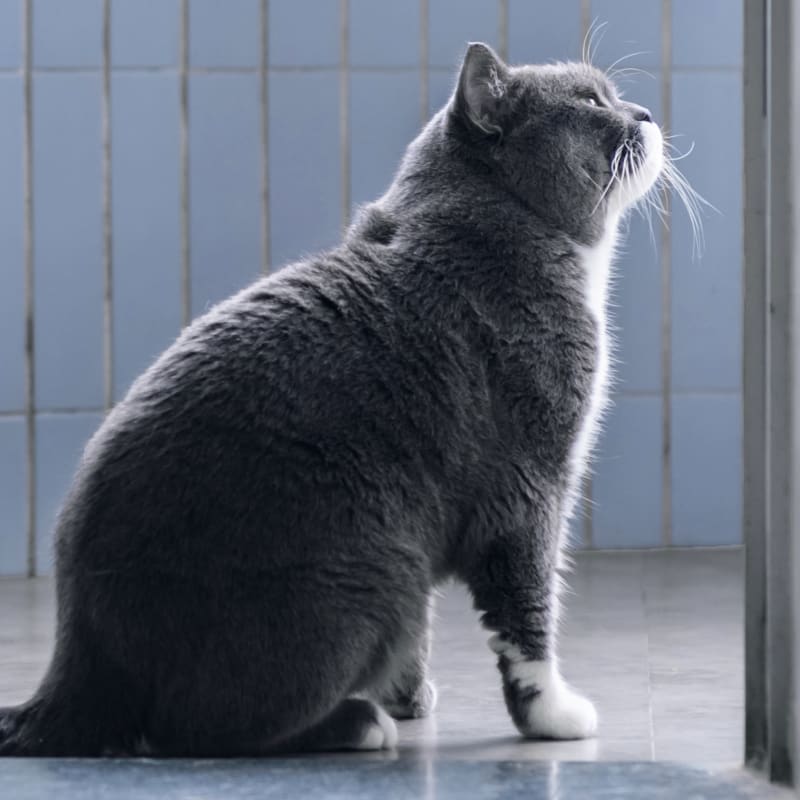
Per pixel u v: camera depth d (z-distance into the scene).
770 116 3.60
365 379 3.87
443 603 6.23
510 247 4.10
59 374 7.14
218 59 7.17
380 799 3.41
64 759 3.70
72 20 7.08
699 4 7.27
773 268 3.61
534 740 4.07
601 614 5.88
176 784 3.50
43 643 5.53
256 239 7.25
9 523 7.11
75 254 7.14
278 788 3.48
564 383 4.06
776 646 3.60
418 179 4.29
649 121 4.41
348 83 7.24
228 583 3.69
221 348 3.90
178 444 3.79
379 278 4.02
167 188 7.19
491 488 3.99
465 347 3.99
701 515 7.40
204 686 3.71
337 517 3.76
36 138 7.09
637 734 4.13
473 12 7.25
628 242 7.30
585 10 7.27
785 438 3.61
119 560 3.73
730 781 3.58
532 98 4.28
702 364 7.38
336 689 3.77
